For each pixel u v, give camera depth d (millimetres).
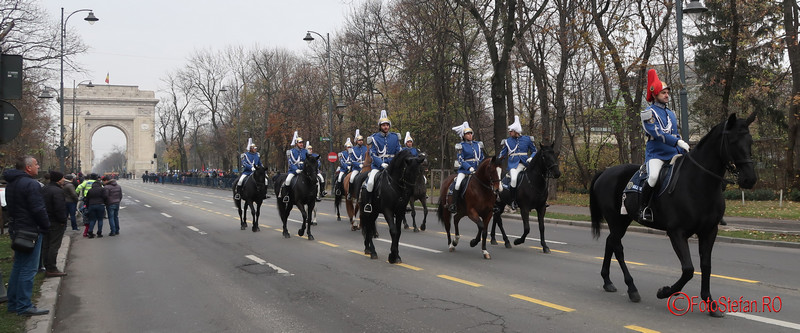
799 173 23594
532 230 15234
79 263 10797
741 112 29469
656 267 9055
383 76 37906
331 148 35094
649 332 5438
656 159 6402
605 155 35312
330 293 7582
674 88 30578
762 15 22422
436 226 16594
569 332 5527
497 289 7562
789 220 16141
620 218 7031
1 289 7141
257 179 15703
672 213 5988
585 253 10742
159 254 11703
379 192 10008
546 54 29078
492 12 24344
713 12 27812
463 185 10602
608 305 6547
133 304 7297
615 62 23359
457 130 11266
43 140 43281
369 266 9602
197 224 18344
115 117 93688
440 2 27250
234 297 7516
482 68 30859
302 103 45281
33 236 6504
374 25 36406
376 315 6391
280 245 12578
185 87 61062
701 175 5805
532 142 11711
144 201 33656
